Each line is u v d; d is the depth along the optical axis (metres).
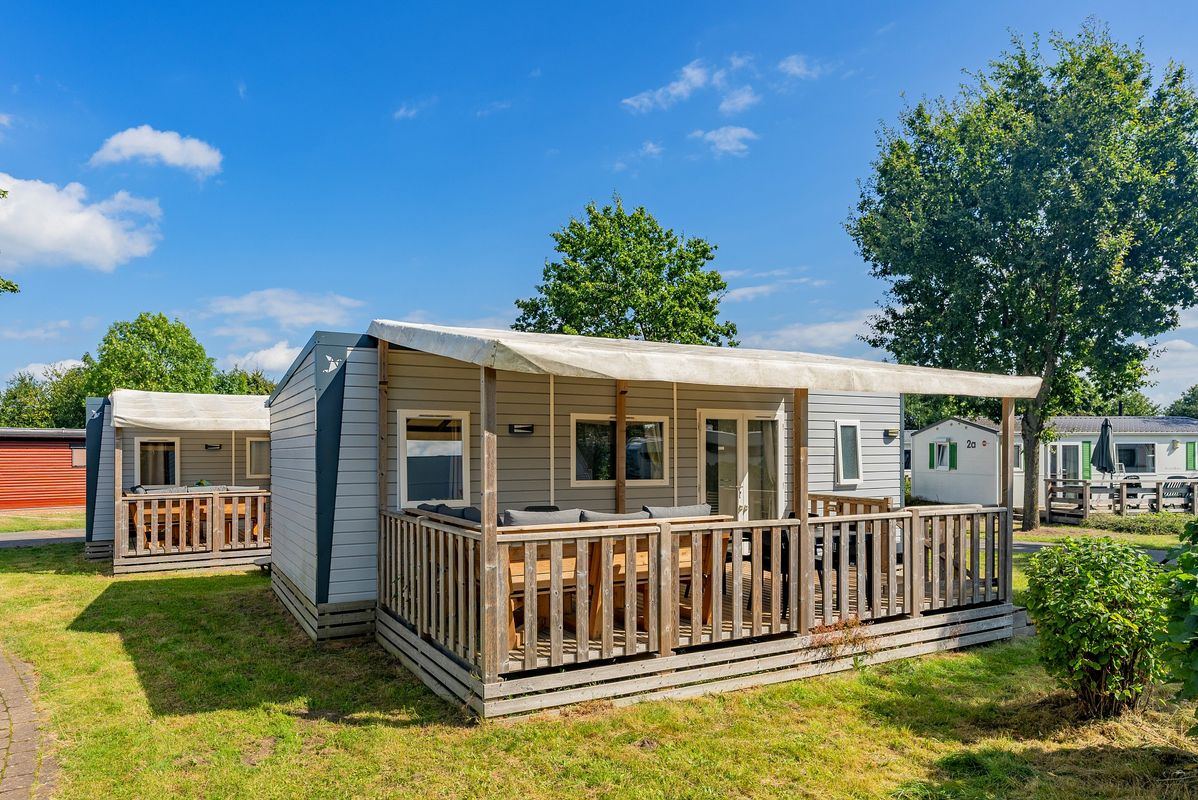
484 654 4.82
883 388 6.39
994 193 17.56
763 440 10.53
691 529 5.55
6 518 23.27
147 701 5.58
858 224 20.58
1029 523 18.69
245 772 4.27
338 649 7.02
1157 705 5.31
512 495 8.50
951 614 6.91
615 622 6.38
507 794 3.96
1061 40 17.56
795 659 5.95
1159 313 16.53
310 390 7.57
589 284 25.38
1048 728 4.95
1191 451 25.98
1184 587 4.21
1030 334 17.98
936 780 4.16
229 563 12.38
